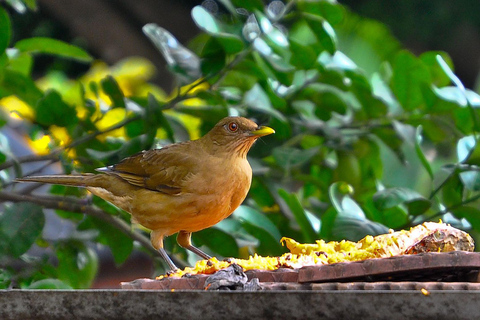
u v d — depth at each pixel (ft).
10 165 32.48
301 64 33.30
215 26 32.65
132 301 16.43
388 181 44.06
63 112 32.83
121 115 38.65
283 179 36.27
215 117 34.71
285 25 60.29
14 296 17.56
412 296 14.40
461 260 16.79
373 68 46.06
